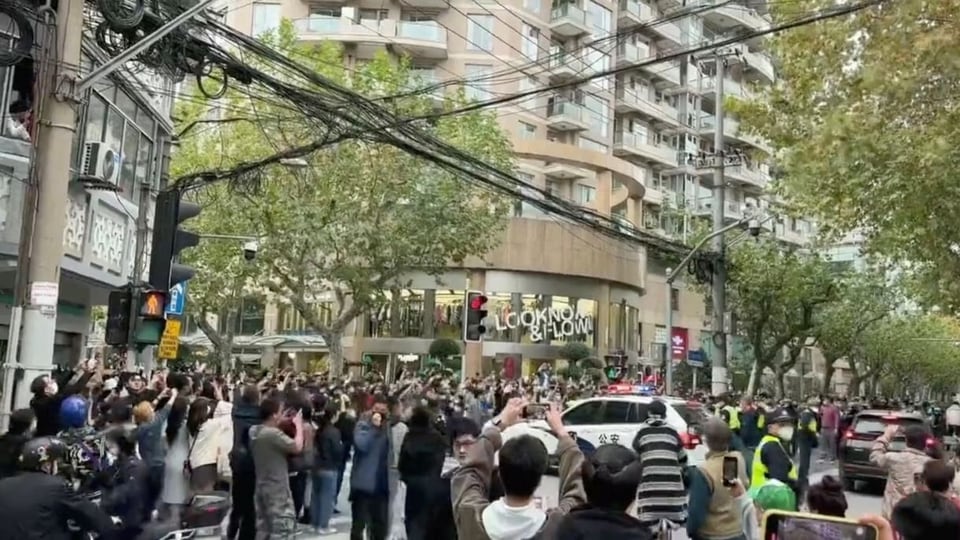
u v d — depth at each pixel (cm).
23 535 469
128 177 1859
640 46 6019
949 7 1320
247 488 950
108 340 1043
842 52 1537
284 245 2855
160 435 919
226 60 1216
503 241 4672
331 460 1163
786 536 405
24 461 510
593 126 5619
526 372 4628
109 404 1109
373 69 2945
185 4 1138
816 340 4625
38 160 905
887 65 1389
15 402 870
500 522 396
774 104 1750
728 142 6494
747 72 6688
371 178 2705
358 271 2927
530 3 5191
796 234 6775
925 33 1339
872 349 5625
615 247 5056
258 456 903
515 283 4703
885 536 388
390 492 1031
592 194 5144
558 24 5266
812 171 1584
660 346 5769
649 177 6288
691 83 6388
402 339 4775
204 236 2469
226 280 3250
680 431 1683
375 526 955
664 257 4247
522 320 4678
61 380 1324
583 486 396
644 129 6200
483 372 4616
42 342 884
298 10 4991
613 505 361
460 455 727
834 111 1497
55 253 902
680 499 720
